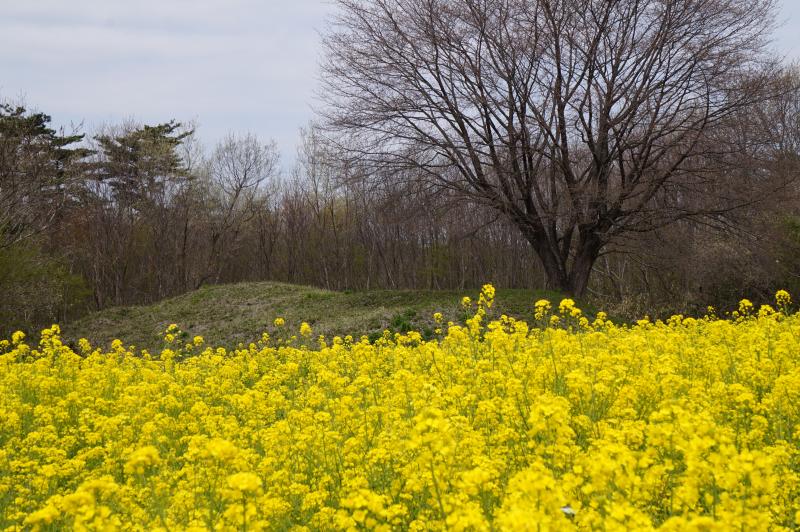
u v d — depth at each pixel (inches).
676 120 926.4
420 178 964.0
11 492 221.3
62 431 310.2
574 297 982.4
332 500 196.5
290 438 228.5
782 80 904.3
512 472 192.9
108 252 1670.8
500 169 930.7
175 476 215.6
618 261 1454.2
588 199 885.8
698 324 500.7
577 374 223.9
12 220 935.7
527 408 240.8
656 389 251.6
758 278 1045.8
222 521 155.5
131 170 1723.7
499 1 920.3
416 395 226.2
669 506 164.1
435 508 170.2
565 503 139.9
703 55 858.1
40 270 1010.1
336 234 1872.5
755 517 136.2
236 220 1851.6
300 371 435.5
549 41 904.3
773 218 993.5
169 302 1234.0
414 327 797.2
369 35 1000.2
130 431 259.1
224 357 516.1
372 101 997.2
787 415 227.6
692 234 1045.2
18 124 952.3
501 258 1734.7
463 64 952.3
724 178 888.3
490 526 138.2
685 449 151.6
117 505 189.0
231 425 264.5
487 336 318.3
